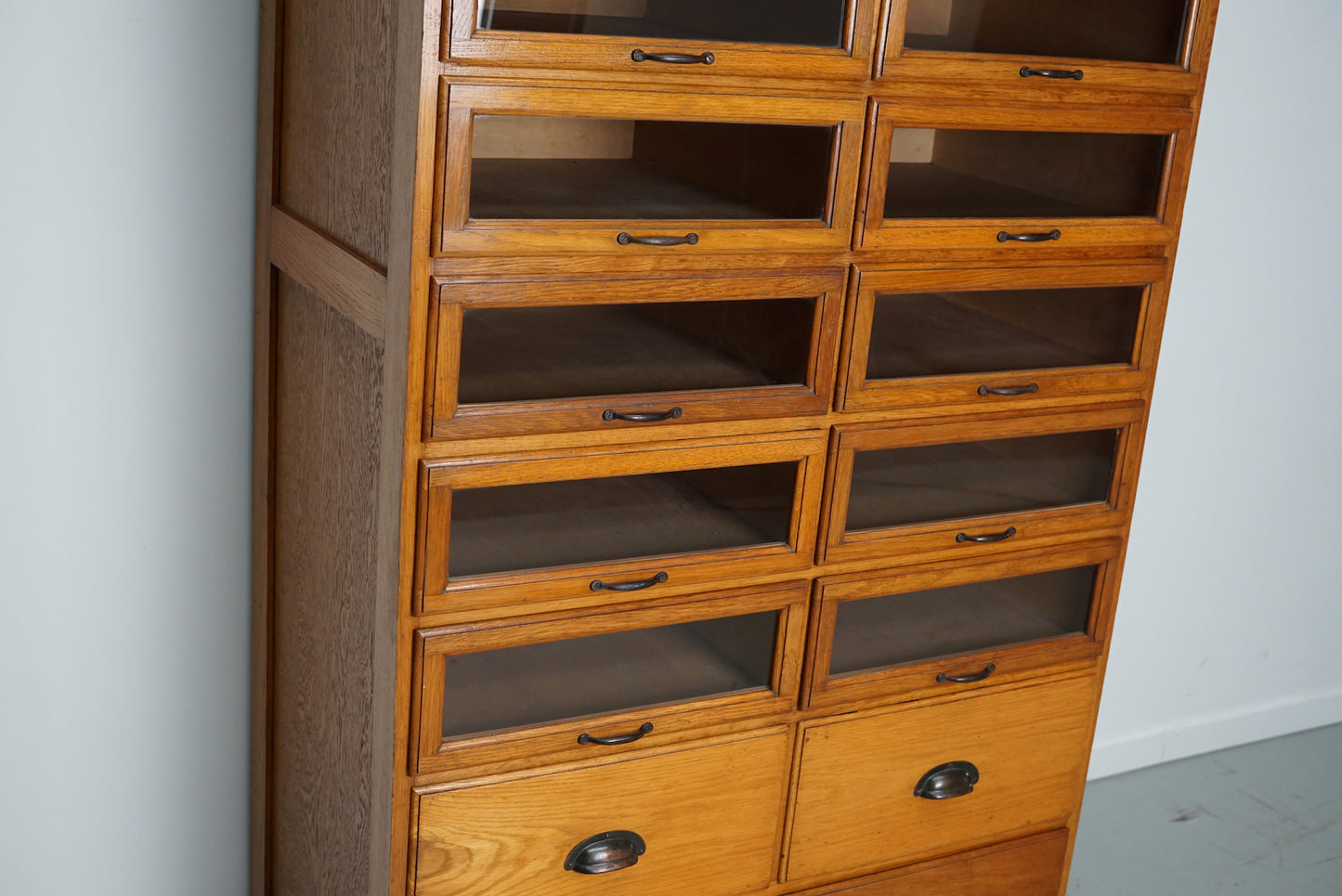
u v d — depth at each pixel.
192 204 1.77
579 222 1.35
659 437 1.47
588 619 1.50
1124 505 1.83
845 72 1.43
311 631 1.71
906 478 1.67
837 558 1.63
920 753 1.80
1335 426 2.79
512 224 1.32
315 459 1.65
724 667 1.63
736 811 1.67
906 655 1.76
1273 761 2.88
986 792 1.89
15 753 1.86
